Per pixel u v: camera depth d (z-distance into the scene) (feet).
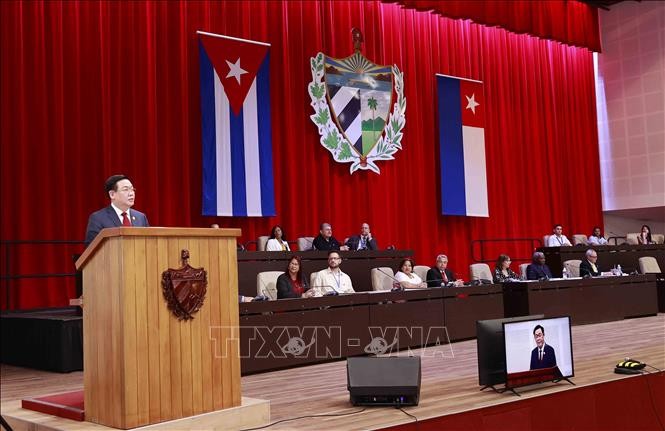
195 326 12.27
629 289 36.65
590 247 41.93
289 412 15.21
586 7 53.57
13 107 30.63
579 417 14.62
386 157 42.50
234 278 12.98
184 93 35.19
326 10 41.32
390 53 43.73
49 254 30.78
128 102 33.71
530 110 51.24
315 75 40.16
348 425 13.69
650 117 53.83
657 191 53.42
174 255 12.05
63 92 32.01
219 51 36.11
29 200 30.76
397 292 26.78
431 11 45.03
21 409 14.29
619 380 17.67
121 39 33.76
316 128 40.34
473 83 46.80
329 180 40.73
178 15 35.37
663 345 24.62
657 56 53.52
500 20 47.16
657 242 50.90
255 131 37.04
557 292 33.04
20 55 30.76
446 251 45.62
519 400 15.70
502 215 48.65
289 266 26.11
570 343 17.35
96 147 32.53
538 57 52.06
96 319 12.12
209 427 12.21
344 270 32.42
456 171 45.32
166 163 34.58
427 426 13.83
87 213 32.14
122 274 11.39
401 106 43.52
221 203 35.63
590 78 55.11
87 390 12.42
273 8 39.34
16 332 25.94
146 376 11.56
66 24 32.22
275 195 38.42
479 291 30.01
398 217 43.57
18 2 30.83
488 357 16.65
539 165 51.08
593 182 54.34
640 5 54.34
